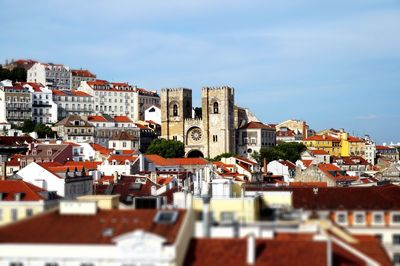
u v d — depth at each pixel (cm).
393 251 15488
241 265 11425
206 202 14638
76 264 11881
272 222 13925
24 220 13212
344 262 11319
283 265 11269
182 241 11838
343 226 15500
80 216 13238
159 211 13262
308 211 15625
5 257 11975
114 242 12012
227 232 12962
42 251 11956
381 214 16012
